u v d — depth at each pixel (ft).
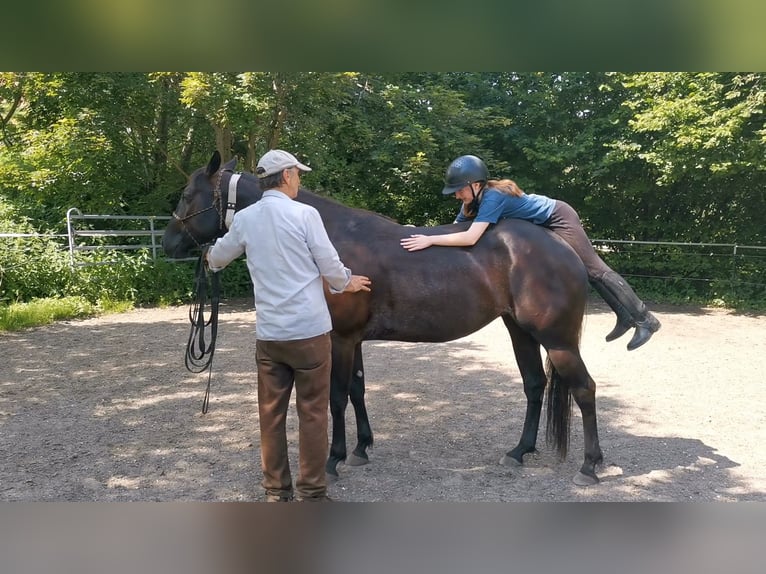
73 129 38.47
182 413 16.21
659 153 35.86
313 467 9.88
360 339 11.71
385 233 11.81
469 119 43.01
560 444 12.16
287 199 9.42
